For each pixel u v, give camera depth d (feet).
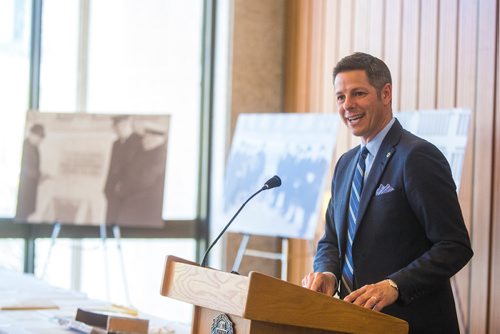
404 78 25.36
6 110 30.81
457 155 21.39
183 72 33.60
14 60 30.96
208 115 33.45
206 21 33.55
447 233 11.22
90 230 32.22
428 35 24.40
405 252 11.71
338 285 12.45
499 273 21.66
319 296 9.20
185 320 32.99
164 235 33.35
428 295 11.56
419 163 11.51
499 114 21.75
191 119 33.73
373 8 26.96
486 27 22.20
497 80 21.84
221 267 32.22
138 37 33.01
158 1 33.24
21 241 31.19
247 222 27.89
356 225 12.05
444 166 11.60
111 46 32.60
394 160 11.89
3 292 17.53
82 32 32.09
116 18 32.65
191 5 33.65
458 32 23.21
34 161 29.43
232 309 9.13
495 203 21.81
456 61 23.27
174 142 33.63
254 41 32.30
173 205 33.63
